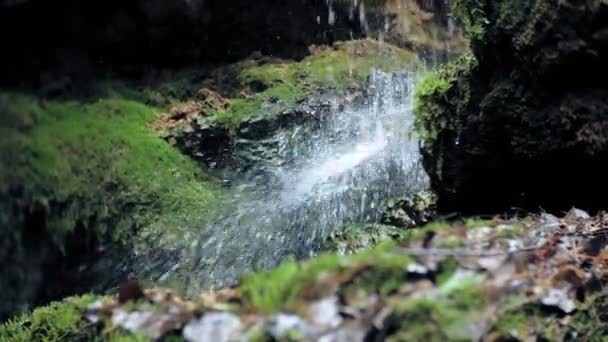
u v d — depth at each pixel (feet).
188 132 14.98
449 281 5.02
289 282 5.03
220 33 17.25
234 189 14.66
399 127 15.70
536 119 9.25
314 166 15.34
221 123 15.15
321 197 14.34
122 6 15.75
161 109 15.85
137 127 14.80
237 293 5.22
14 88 14.33
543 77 9.05
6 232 12.39
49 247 12.71
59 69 15.12
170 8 16.07
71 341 5.99
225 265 12.84
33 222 12.67
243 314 4.93
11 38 14.53
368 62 18.43
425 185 14.03
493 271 5.23
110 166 13.52
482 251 5.43
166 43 16.57
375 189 14.28
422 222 11.60
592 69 8.80
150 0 15.81
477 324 4.80
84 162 13.34
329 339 4.59
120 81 16.01
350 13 19.63
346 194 14.26
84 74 15.51
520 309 5.08
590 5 8.54
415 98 11.07
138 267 12.82
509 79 9.54
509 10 9.30
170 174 14.15
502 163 9.94
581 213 7.45
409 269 5.00
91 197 13.07
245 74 16.74
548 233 6.13
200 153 14.93
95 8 15.52
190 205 13.82
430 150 10.83
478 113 9.97
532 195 9.90
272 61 17.80
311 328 4.66
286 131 15.60
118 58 16.20
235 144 15.15
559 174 9.39
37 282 12.58
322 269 5.04
